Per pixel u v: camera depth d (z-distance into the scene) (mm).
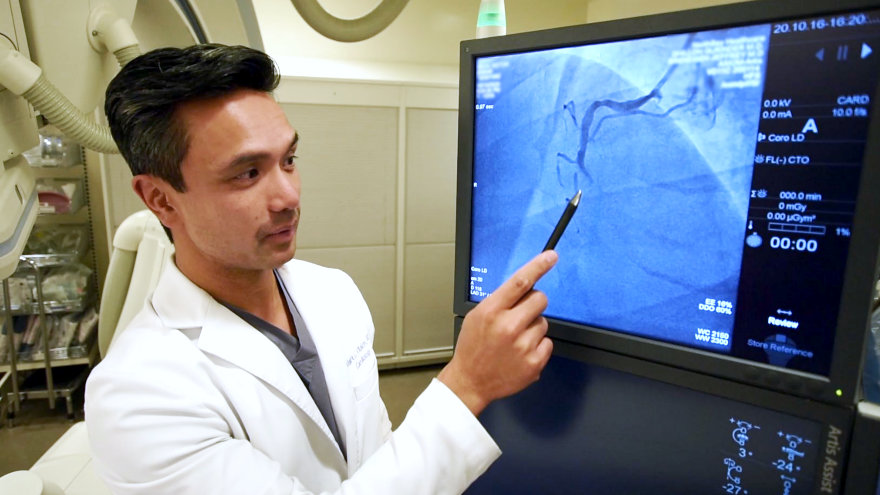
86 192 2656
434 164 2645
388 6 1304
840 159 512
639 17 596
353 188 2549
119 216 2188
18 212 625
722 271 598
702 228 604
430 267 2770
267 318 793
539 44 671
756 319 583
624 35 609
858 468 545
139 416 568
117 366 611
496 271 776
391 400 2633
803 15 505
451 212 2738
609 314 688
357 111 2469
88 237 2660
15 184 625
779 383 567
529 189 727
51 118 624
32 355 2391
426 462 563
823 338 545
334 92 2410
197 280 725
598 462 731
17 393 2336
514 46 693
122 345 664
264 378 707
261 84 590
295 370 774
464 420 579
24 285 2365
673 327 641
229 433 649
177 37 943
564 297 722
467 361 601
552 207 712
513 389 599
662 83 603
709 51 569
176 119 544
